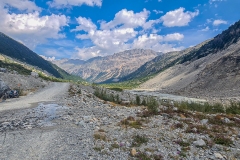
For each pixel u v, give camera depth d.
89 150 10.69
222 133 15.21
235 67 116.19
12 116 19.23
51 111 22.67
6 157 9.51
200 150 11.70
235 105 28.45
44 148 10.79
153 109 23.53
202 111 27.27
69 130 14.56
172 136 14.10
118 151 10.81
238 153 11.33
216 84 112.75
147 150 11.18
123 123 17.27
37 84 61.84
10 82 47.56
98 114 21.48
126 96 65.12
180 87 153.88
